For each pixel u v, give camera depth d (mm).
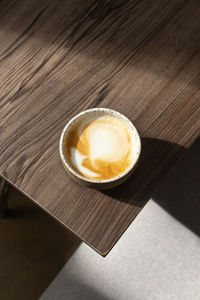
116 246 696
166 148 547
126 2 613
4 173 534
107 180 492
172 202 722
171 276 687
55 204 523
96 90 570
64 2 612
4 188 827
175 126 556
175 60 587
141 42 595
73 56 586
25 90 568
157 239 703
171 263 692
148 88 572
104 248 510
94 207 523
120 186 531
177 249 698
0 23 601
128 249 696
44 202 524
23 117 556
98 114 534
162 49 592
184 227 710
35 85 571
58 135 550
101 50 590
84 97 566
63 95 567
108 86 572
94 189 529
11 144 545
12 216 933
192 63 586
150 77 577
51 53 587
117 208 523
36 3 611
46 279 905
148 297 679
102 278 676
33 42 592
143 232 706
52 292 666
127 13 608
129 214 522
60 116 558
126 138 531
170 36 599
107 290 673
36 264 912
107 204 524
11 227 928
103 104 564
